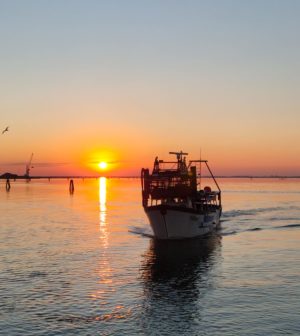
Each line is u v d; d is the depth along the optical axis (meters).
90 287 38.03
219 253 53.06
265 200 149.62
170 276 42.00
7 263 46.91
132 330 28.64
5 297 34.97
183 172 65.69
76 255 51.66
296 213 101.25
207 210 69.25
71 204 135.12
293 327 28.77
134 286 38.50
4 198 166.25
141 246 57.97
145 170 65.50
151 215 62.03
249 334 27.80
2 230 72.38
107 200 158.38
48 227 76.88
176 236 61.97
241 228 75.62
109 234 68.56
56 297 35.09
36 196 182.50
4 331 28.33
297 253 52.38
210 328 28.86
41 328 28.84
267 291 36.41
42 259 49.16
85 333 28.11
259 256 50.91
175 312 31.81
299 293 35.72
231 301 34.03
